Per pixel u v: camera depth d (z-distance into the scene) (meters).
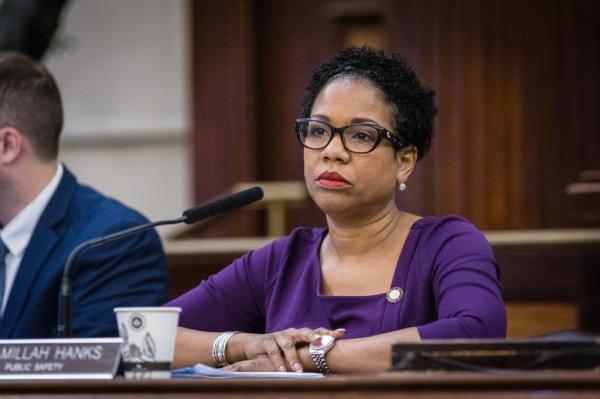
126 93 20.00
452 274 6.04
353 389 4.12
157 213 19.81
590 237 10.85
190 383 4.25
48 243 7.41
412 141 6.30
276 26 18.53
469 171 17.31
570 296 10.83
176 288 11.00
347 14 18.20
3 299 7.38
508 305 10.96
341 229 6.33
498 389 4.06
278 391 4.17
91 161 20.09
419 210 17.34
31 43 14.59
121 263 7.45
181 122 19.78
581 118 17.17
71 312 5.73
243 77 18.47
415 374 4.23
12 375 4.82
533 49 17.33
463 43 17.52
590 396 3.98
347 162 6.14
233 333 6.22
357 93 6.20
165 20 19.92
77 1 20.14
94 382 4.34
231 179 18.47
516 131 17.31
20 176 7.45
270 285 6.61
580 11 17.25
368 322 6.14
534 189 17.20
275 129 18.47
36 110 7.48
